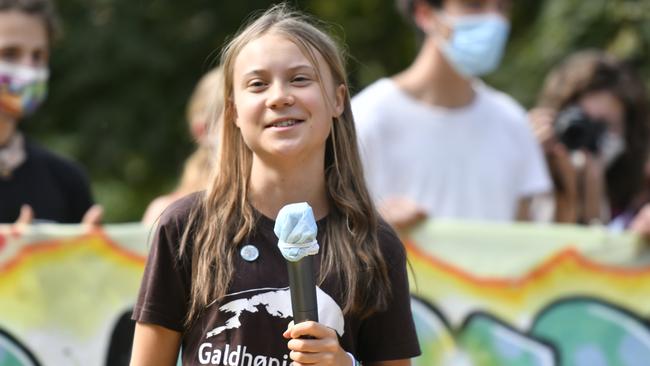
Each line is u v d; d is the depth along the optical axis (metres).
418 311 13.07
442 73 13.89
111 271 12.59
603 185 14.89
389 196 13.52
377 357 8.47
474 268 13.11
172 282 8.29
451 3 14.05
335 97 8.47
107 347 12.53
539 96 26.86
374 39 33.34
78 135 28.25
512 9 30.33
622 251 13.18
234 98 8.34
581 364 13.15
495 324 13.09
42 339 12.45
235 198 8.33
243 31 8.57
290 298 7.98
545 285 13.13
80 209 13.28
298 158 8.19
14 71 12.87
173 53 28.98
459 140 13.78
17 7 12.94
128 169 28.77
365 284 8.25
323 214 8.40
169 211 8.45
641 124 15.08
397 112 13.70
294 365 7.74
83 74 28.14
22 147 12.91
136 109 28.59
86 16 28.55
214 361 8.08
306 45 8.20
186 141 28.66
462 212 13.70
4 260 12.44
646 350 13.13
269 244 8.22
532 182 14.24
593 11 27.30
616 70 15.06
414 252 13.09
